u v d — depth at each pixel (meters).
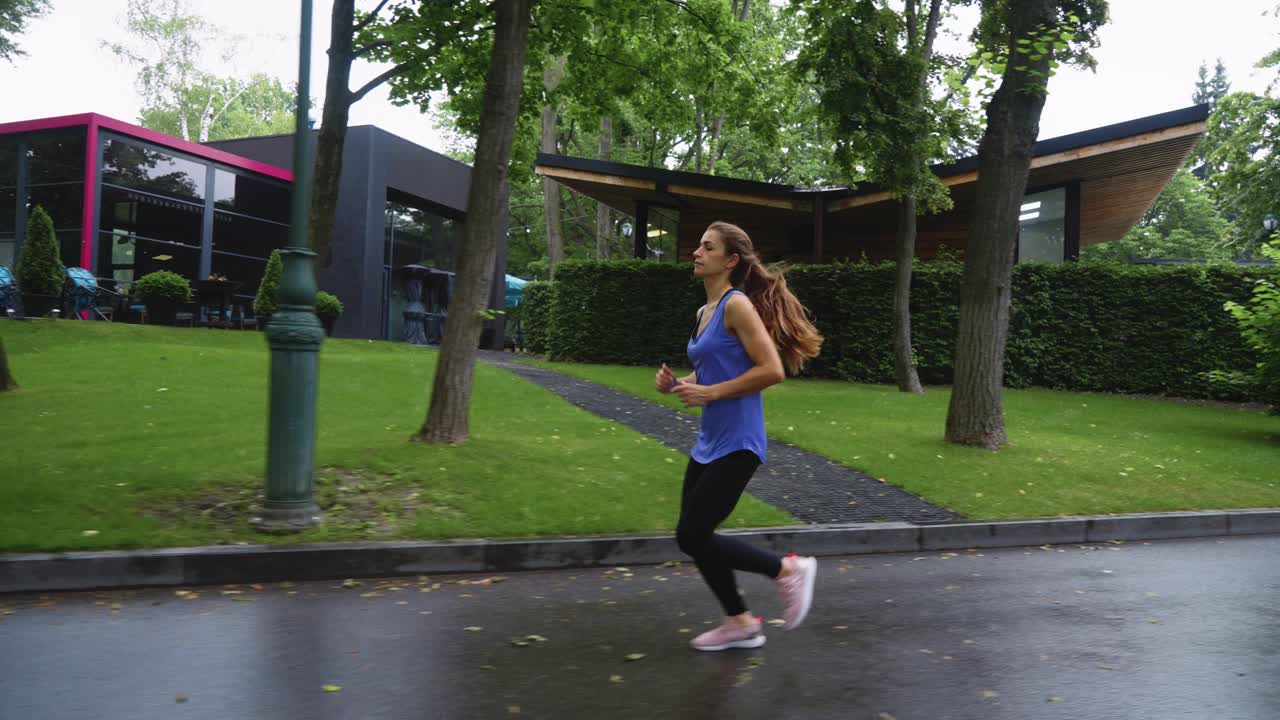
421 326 26.91
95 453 7.18
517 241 49.00
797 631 4.23
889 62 15.20
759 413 3.73
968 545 6.92
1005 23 10.87
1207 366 17.05
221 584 5.03
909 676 3.54
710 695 3.28
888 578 5.62
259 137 26.94
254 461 7.23
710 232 3.80
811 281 18.88
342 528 5.79
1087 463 9.38
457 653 3.79
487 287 8.49
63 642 3.81
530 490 7.00
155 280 18.66
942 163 18.92
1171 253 44.31
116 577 4.85
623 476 7.74
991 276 10.17
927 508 7.55
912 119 15.08
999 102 10.33
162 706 3.06
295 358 5.79
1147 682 3.51
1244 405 16.48
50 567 4.73
